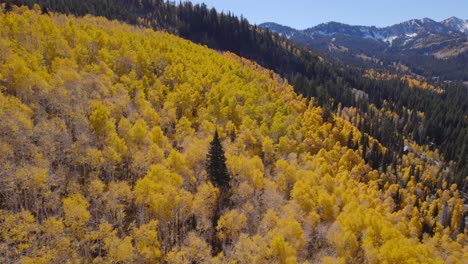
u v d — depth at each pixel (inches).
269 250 1599.4
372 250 1836.9
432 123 6496.1
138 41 4384.8
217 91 3624.5
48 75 2342.5
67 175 1787.6
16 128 1665.8
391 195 3656.5
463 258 2596.0
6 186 1499.8
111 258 1416.1
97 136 2063.2
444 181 4552.2
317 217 2015.3
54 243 1353.3
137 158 1918.1
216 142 2070.6
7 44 2519.7
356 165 3875.5
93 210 1643.7
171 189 1699.1
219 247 1843.0
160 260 1620.3
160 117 2716.5
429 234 3331.7
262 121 3479.3
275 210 2066.9
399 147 5265.8
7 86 2193.7
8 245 1320.1
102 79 2679.6
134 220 1626.5
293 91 5999.0
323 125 4451.3
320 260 1856.5
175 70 3727.9
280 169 2509.8
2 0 5177.2
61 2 6437.0
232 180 2225.6
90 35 3764.8
